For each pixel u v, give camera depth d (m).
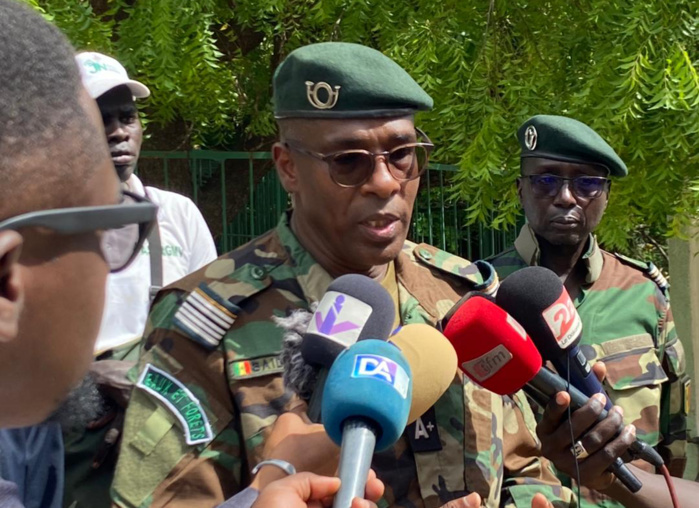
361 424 1.24
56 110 0.85
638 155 4.60
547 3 5.12
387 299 1.53
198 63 4.88
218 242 6.41
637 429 3.22
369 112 1.89
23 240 0.84
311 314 1.67
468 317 1.81
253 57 6.63
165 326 1.91
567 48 5.07
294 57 1.96
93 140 0.89
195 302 1.89
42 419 0.93
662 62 4.41
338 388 1.24
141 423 1.82
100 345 2.86
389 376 1.26
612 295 3.43
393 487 1.84
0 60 0.82
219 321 1.87
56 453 1.38
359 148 1.90
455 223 6.53
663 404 3.46
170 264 3.11
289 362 1.56
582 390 1.97
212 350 1.86
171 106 5.59
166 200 3.20
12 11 0.86
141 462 1.79
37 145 0.83
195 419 1.82
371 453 1.21
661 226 5.60
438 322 2.00
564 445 1.88
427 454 1.87
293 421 1.46
